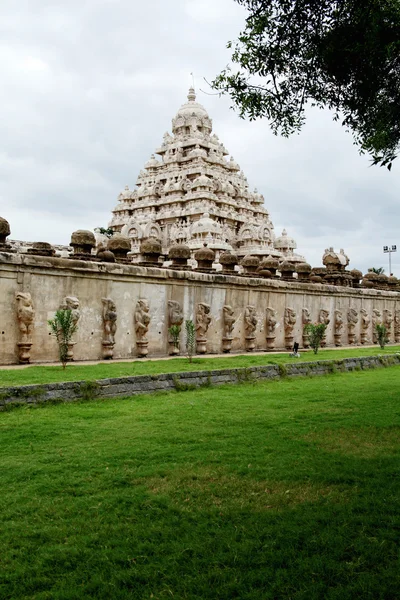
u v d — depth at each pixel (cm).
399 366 2423
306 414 1198
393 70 941
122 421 1078
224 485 732
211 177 6325
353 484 748
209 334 2339
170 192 6209
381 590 487
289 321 2781
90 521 613
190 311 2252
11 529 591
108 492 695
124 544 565
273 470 792
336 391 1560
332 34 922
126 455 846
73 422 1050
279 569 523
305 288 2945
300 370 1917
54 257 1770
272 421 1114
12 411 1113
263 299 2656
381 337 3073
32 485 711
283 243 7081
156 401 1311
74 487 709
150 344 2095
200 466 805
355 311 3409
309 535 591
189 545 563
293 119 1093
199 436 973
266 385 1667
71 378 1316
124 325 2002
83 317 1855
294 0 930
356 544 570
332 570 521
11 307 1650
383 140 1016
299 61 1020
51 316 1753
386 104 994
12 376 1319
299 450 899
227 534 590
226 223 6338
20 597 478
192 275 2247
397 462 841
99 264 1891
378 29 841
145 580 504
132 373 1459
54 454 841
